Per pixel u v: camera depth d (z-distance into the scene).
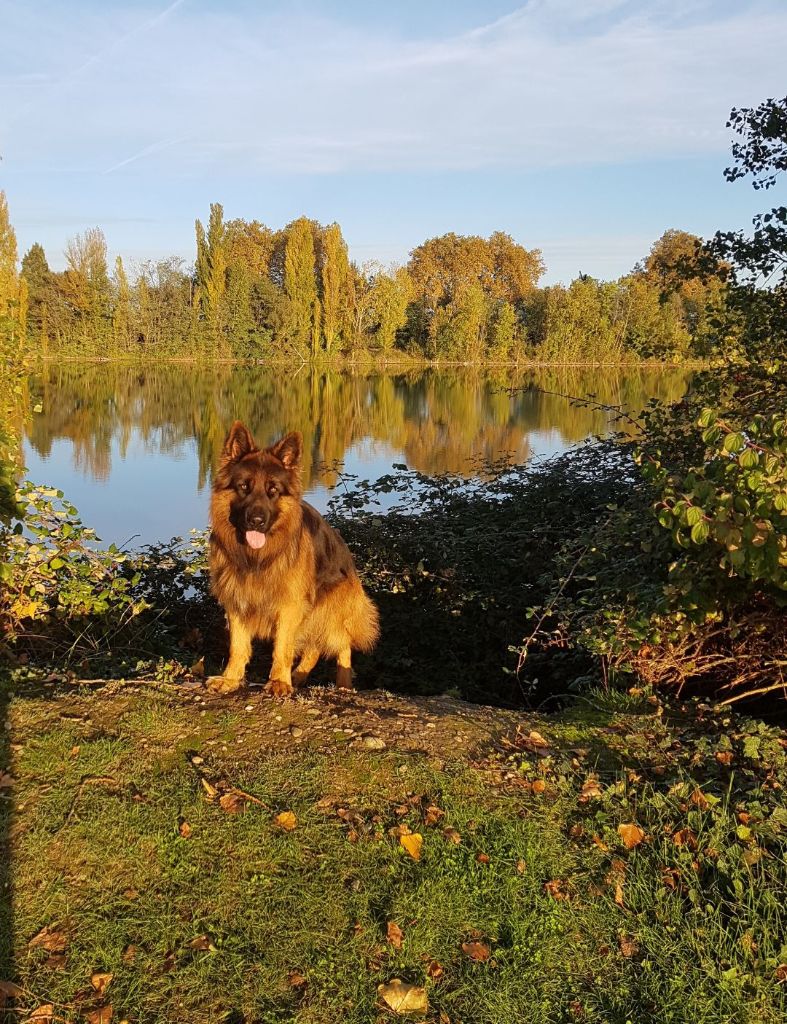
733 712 4.75
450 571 7.75
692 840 3.21
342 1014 2.44
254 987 2.50
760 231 7.77
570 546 6.72
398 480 9.55
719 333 8.11
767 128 7.89
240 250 93.38
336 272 78.25
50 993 2.42
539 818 3.41
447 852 3.15
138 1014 2.39
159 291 81.56
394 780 3.66
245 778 3.57
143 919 2.72
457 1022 2.45
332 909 2.82
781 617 4.83
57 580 6.28
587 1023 2.46
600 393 35.53
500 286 93.75
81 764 3.56
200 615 8.18
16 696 4.23
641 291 68.88
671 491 4.31
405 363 83.44
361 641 5.99
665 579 5.10
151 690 4.48
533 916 2.84
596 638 5.23
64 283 74.25
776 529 3.78
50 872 2.88
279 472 4.86
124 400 39.31
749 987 2.55
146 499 15.92
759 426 4.14
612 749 4.12
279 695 4.61
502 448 21.50
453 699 5.05
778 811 3.27
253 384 53.97
